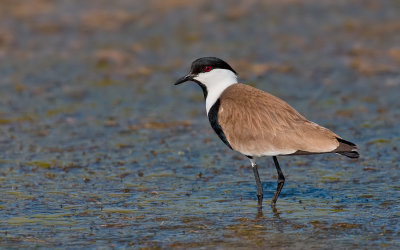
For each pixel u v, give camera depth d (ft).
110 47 88.22
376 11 105.40
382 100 66.69
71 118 62.13
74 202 40.14
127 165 48.29
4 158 50.06
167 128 59.06
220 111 39.91
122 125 59.88
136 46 88.94
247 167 47.67
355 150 35.63
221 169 47.29
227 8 107.04
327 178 44.65
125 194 41.75
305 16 103.09
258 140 37.76
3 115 62.75
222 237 33.78
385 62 80.12
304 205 39.32
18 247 32.65
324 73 76.79
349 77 75.10
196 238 33.71
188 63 81.61
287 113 37.68
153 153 51.39
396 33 92.43
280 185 39.42
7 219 37.01
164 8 107.34
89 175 45.88
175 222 36.35
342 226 35.19
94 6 107.96
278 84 73.36
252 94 39.22
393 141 53.36
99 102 67.62
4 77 75.92
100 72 78.18
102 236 34.17
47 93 70.44
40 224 36.19
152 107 66.03
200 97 69.72
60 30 95.86
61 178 45.19
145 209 38.78
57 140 55.21
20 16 101.45
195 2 109.91
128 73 77.92
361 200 39.83
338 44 88.43
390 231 34.17
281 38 91.97
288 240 33.14
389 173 45.19
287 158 49.60
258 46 88.38
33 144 53.98
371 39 90.12
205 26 98.17
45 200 40.50
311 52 85.40
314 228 34.99
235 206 39.34
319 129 36.60
